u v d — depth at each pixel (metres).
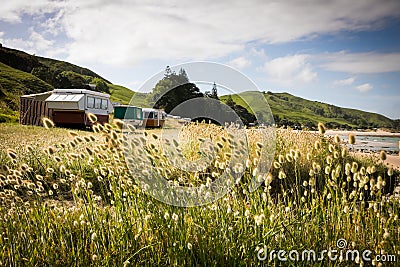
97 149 2.92
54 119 16.75
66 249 2.53
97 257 2.36
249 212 2.49
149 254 2.44
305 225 2.55
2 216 2.91
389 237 2.38
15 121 18.86
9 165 5.59
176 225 2.44
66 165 4.57
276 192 4.01
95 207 2.81
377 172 5.60
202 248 2.35
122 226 2.56
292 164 5.03
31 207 2.97
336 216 2.60
